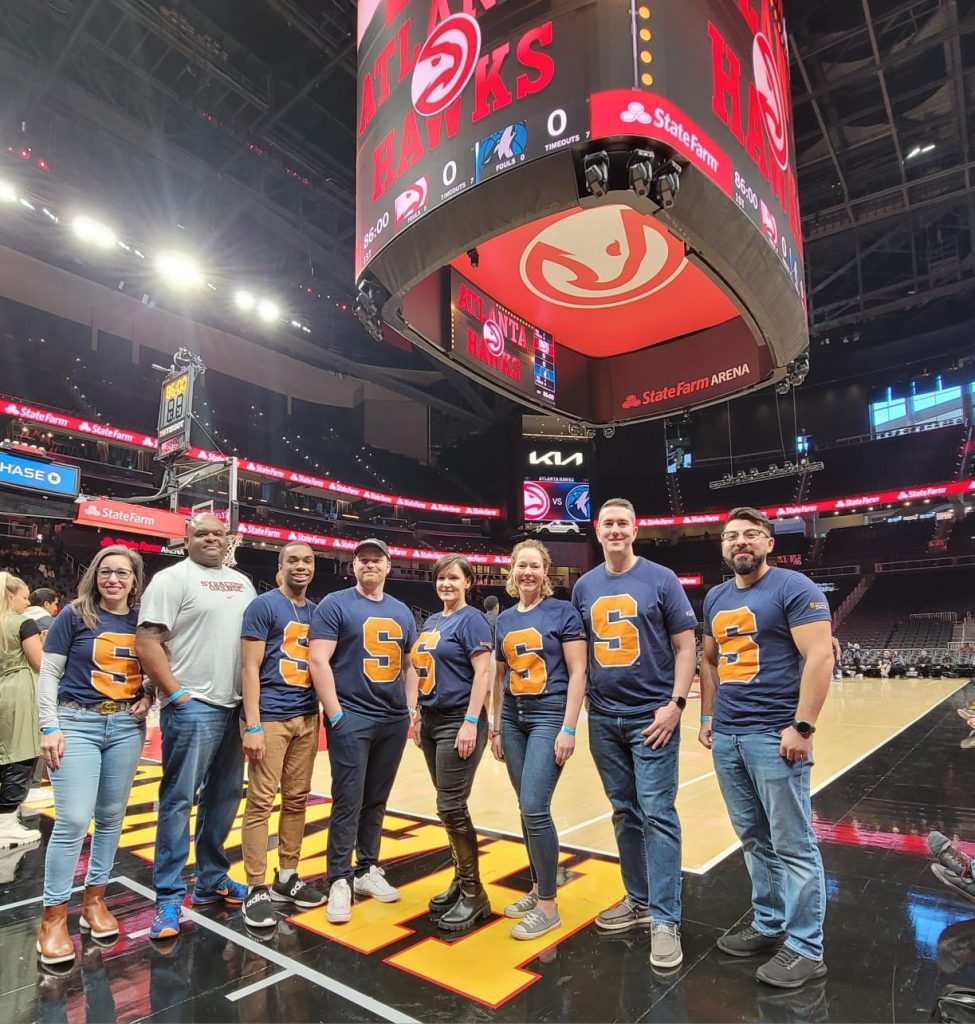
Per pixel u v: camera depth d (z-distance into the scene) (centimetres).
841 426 2917
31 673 382
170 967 229
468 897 263
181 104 1627
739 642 243
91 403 2294
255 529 1994
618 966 228
